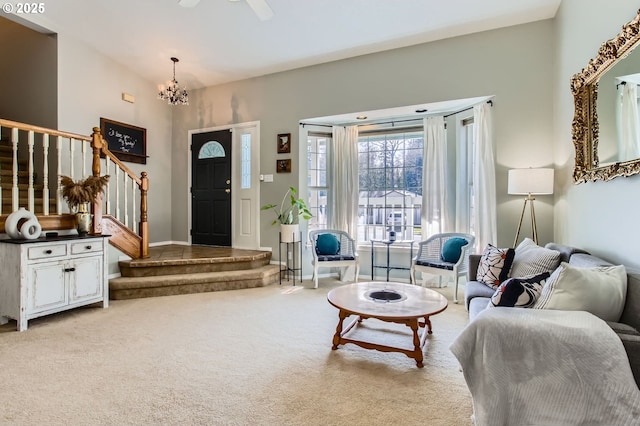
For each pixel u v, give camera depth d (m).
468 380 1.52
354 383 2.05
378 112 4.55
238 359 2.37
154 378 2.09
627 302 1.61
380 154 5.07
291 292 4.22
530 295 1.70
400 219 4.95
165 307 3.59
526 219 3.70
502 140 3.78
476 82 3.89
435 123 4.49
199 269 4.44
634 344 1.32
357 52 4.45
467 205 4.43
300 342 2.67
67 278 3.22
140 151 5.43
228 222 5.56
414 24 3.81
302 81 4.93
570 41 3.04
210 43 4.49
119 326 3.02
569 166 3.11
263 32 4.18
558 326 1.41
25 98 4.50
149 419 1.68
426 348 2.57
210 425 1.63
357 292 2.79
